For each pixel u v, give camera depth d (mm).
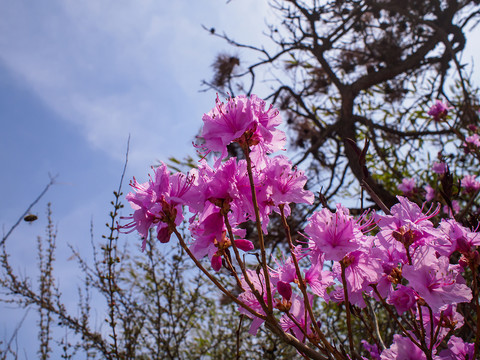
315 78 1453
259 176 281
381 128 1217
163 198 265
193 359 949
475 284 264
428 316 315
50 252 823
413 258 280
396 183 1100
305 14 1322
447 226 282
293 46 1366
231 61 1389
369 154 1129
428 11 1293
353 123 1210
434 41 1215
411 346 303
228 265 265
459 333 410
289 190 280
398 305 290
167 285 854
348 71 1395
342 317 771
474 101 1147
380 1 1289
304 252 290
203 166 285
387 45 1314
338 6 1313
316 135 1411
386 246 289
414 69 1299
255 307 295
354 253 286
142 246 274
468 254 268
